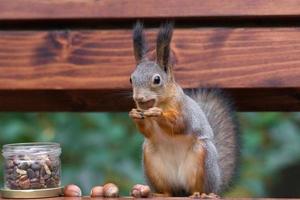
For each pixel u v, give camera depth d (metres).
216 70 2.84
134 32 2.81
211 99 2.92
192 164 2.83
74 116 3.58
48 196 2.72
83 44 2.87
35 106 2.93
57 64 2.87
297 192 3.85
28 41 2.88
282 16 2.84
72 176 3.47
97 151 3.52
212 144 2.85
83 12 2.88
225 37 2.85
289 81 2.82
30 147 2.74
